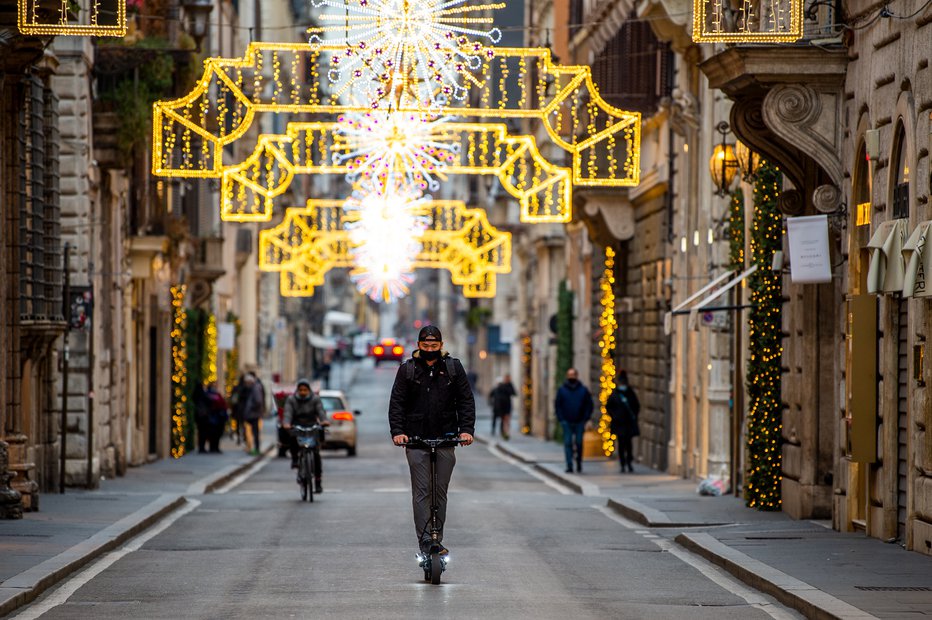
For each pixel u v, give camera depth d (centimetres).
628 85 7112
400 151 4794
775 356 4441
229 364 11525
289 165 5325
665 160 6819
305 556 3397
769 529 3859
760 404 4466
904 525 3444
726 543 3491
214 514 4659
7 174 4447
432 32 4244
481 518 4431
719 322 5319
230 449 9294
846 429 3819
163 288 7988
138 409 7500
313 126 5256
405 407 2958
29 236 4684
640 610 2553
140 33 6781
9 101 4409
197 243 9369
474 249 11331
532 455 8556
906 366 3422
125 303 6975
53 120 4934
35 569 2961
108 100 6112
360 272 6888
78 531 3769
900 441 3469
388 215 6769
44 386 5122
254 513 4691
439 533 2925
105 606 2630
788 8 3956
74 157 5775
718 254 5631
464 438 2947
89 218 5850
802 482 4159
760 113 4066
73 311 5284
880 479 3569
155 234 7381
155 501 4850
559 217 5459
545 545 3656
